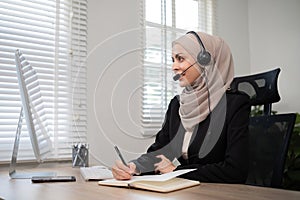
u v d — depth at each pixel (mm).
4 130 1781
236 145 1202
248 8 3258
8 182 1083
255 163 1538
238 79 1832
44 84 1948
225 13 3078
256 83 1746
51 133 1928
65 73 2041
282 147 1437
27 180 1137
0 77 1794
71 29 2074
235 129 1243
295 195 802
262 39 3133
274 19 3033
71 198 766
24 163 1780
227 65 1446
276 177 1400
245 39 3230
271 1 3068
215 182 1089
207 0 2941
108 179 1079
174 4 2564
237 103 1308
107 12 2215
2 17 1835
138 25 2334
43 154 1270
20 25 1899
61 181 1086
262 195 801
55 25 2027
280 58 2959
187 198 759
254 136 1593
